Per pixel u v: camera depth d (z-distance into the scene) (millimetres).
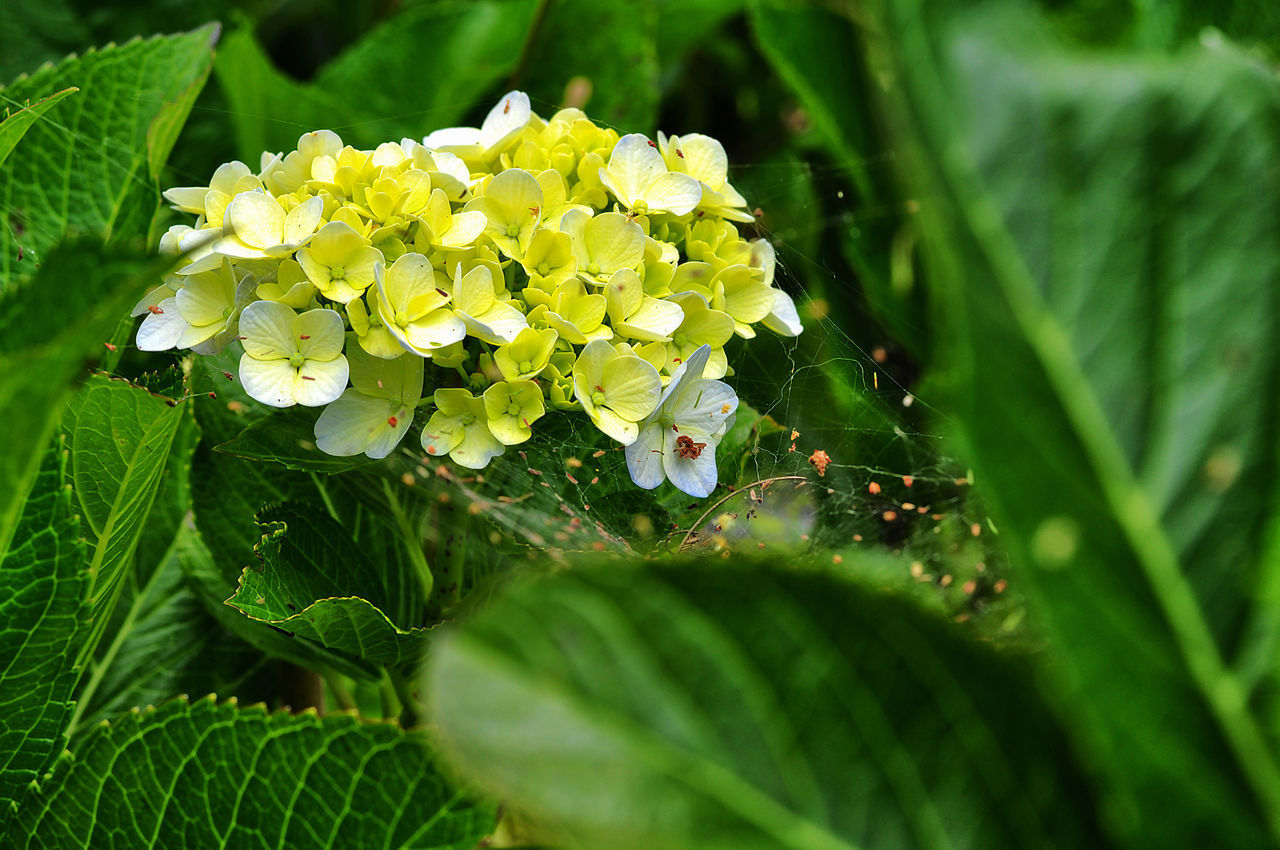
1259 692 689
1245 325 678
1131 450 680
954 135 651
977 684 771
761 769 710
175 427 985
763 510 1019
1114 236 676
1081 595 686
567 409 984
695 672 716
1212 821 698
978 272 652
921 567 998
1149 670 694
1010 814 743
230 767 950
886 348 1109
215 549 1023
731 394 998
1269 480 679
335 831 946
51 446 946
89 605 958
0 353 840
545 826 719
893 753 740
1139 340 678
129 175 1042
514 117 1008
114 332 1000
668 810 676
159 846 957
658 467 990
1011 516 677
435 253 980
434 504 995
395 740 942
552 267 984
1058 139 671
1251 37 1035
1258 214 682
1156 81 689
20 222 1026
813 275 1098
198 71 1053
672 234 1013
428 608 1003
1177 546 684
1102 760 706
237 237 976
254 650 1052
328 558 999
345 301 970
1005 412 664
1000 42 670
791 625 745
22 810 964
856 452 1059
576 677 694
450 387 991
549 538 992
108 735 957
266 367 970
